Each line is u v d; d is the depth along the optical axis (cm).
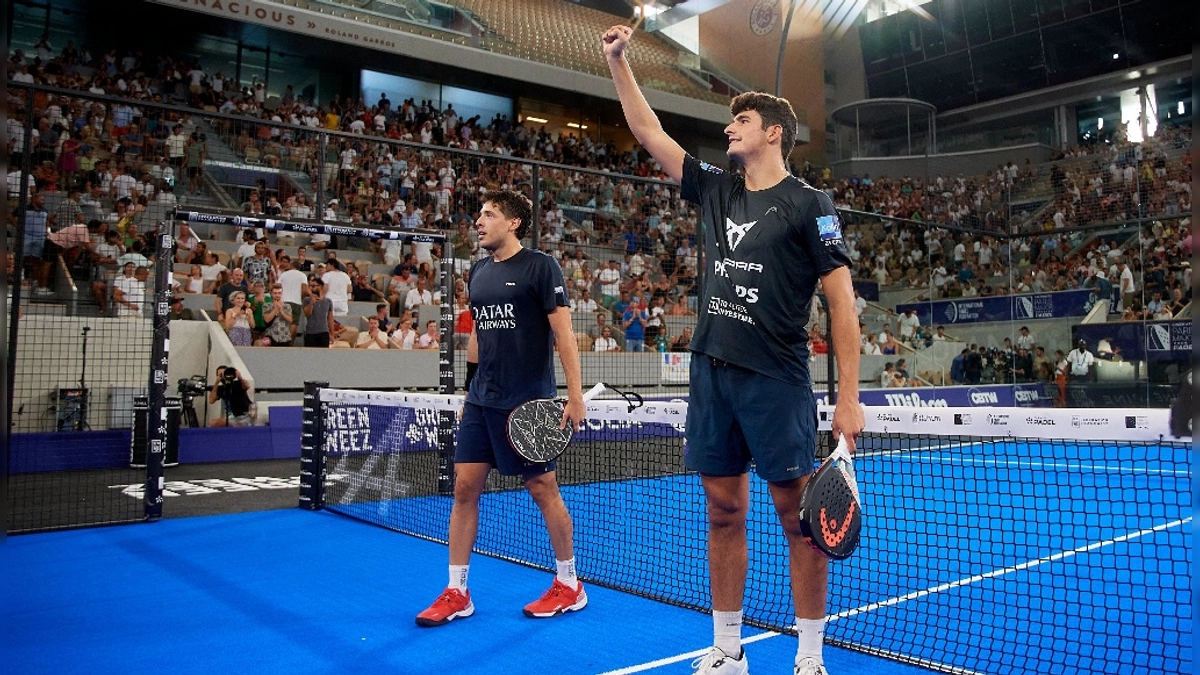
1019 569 513
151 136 1534
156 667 368
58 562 570
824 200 297
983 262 2275
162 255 724
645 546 613
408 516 736
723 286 308
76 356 1169
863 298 1980
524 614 447
